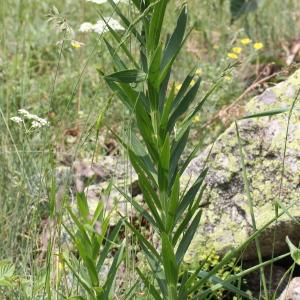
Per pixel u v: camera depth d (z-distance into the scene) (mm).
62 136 2916
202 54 3736
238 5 2377
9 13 4055
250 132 2465
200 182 1841
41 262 2289
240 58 3475
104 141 2924
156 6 1738
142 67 1840
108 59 3514
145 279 1828
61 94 3389
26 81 3363
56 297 2061
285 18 3893
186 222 1829
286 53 3609
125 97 1813
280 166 2391
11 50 3785
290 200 2338
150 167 1844
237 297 2211
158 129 1798
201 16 3887
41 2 4234
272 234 2295
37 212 2258
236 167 2436
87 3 4031
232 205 2404
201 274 1914
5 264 2049
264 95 2574
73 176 2613
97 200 2615
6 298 2160
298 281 2199
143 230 2477
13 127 2818
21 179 2539
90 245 1794
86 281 1877
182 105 1832
